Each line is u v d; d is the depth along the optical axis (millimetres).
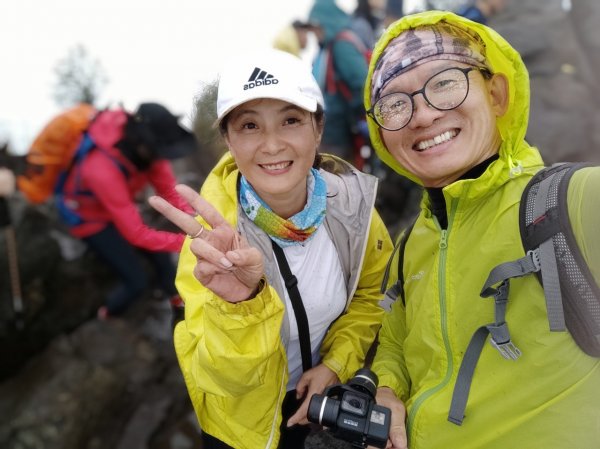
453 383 592
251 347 560
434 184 624
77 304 2141
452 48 576
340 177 788
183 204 1084
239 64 636
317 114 697
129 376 2020
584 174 504
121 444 1847
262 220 696
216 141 771
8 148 2328
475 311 573
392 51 598
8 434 1784
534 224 516
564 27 1984
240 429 719
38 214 2090
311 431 910
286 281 718
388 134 612
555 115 1828
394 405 663
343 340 801
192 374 631
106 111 1461
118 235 1683
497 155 600
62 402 1873
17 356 1989
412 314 661
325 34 1931
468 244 585
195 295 655
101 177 1370
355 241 757
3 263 1905
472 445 574
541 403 530
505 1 2076
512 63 582
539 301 524
